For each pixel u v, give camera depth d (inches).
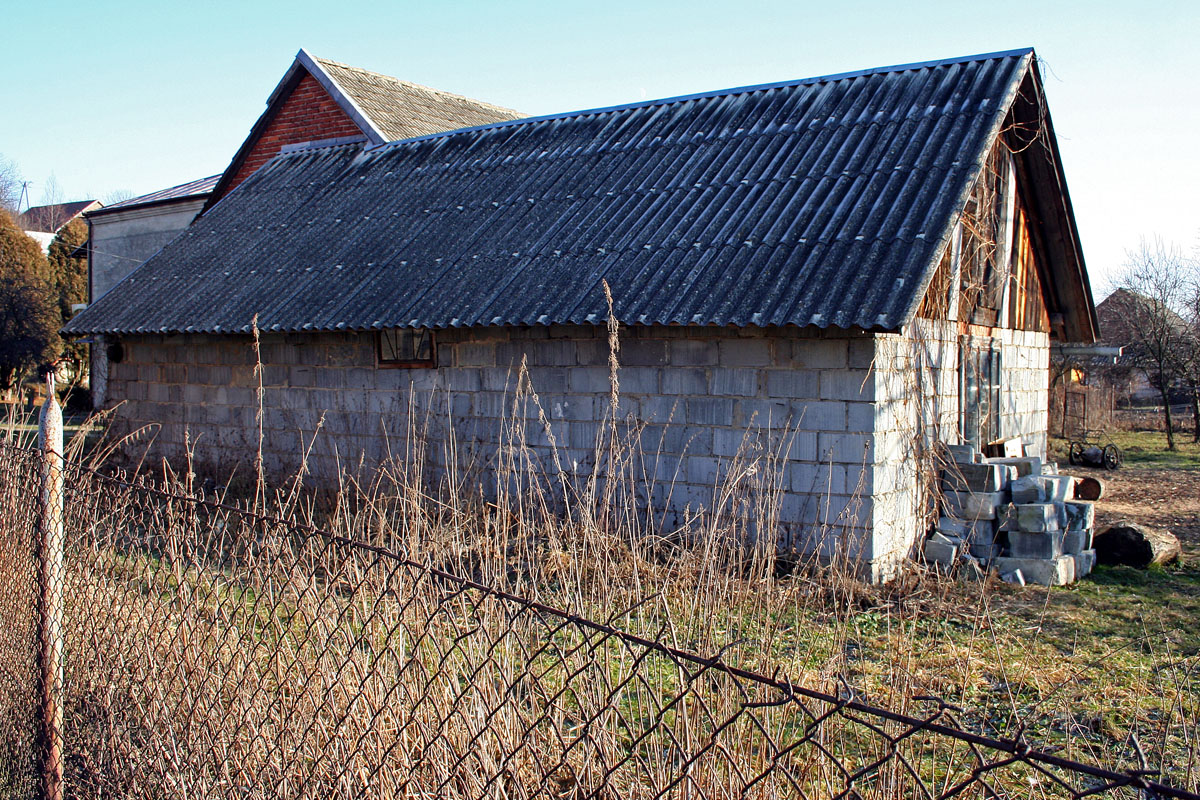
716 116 446.6
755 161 396.2
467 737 112.7
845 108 405.1
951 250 365.7
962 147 344.5
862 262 310.7
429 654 126.3
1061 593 296.0
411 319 378.3
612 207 404.8
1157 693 193.3
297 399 448.1
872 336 298.2
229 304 456.8
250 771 122.1
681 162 418.9
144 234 853.2
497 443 380.5
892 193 338.6
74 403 977.5
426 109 733.9
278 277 465.7
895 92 399.9
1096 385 979.3
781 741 124.4
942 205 322.3
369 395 422.3
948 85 387.9
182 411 496.7
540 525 344.5
